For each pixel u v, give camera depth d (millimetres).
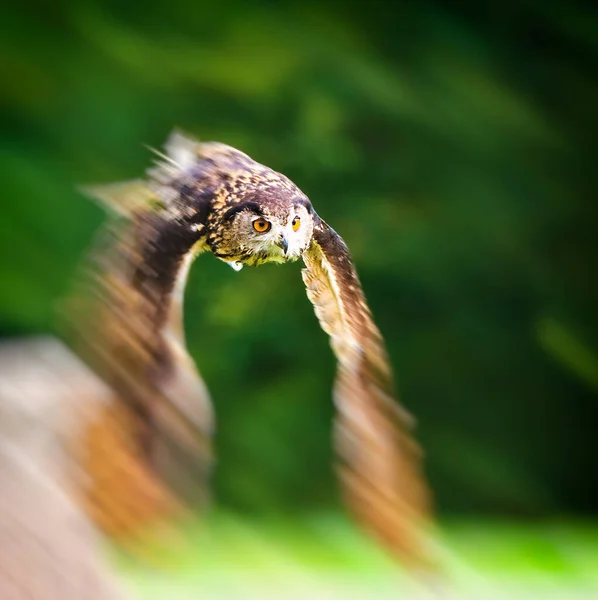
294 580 4902
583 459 11711
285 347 10898
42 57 11055
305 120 10977
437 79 11164
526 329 11656
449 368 11633
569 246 11594
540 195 11484
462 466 11453
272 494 10508
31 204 10508
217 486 10562
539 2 11086
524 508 11438
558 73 11328
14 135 10922
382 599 4395
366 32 11172
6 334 10133
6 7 10992
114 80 11148
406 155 11312
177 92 11195
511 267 11531
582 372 11297
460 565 5488
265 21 11062
